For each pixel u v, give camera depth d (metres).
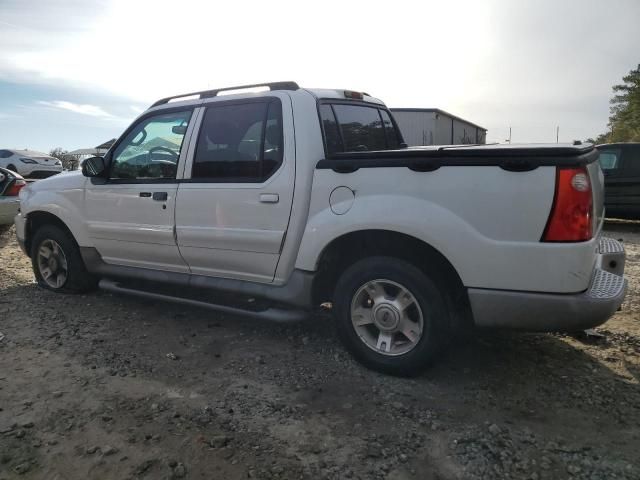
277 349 4.04
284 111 3.83
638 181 10.64
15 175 9.05
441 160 3.20
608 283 3.32
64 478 2.49
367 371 3.63
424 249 3.42
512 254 3.03
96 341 4.20
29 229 5.66
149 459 2.63
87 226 5.00
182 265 4.46
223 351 4.01
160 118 4.58
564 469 2.54
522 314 3.08
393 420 3.00
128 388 3.39
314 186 3.65
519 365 3.73
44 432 2.88
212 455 2.66
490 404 3.18
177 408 3.13
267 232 3.85
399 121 24.42
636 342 4.14
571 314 2.98
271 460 2.62
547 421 2.98
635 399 3.22
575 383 3.45
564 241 2.94
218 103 4.21
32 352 3.97
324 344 4.14
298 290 3.78
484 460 2.61
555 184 2.92
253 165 3.94
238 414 3.07
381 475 2.51
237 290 4.12
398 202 3.31
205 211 4.14
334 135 4.04
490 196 3.07
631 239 9.56
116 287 4.93
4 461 2.62
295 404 3.18
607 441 2.77
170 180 4.39
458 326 3.59
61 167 21.58
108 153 4.89
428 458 2.64
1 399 3.24
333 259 3.82
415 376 3.51
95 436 2.83
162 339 4.26
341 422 2.98
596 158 3.44
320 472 2.53
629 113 49.34
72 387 3.40
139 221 4.59
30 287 5.77
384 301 3.51
